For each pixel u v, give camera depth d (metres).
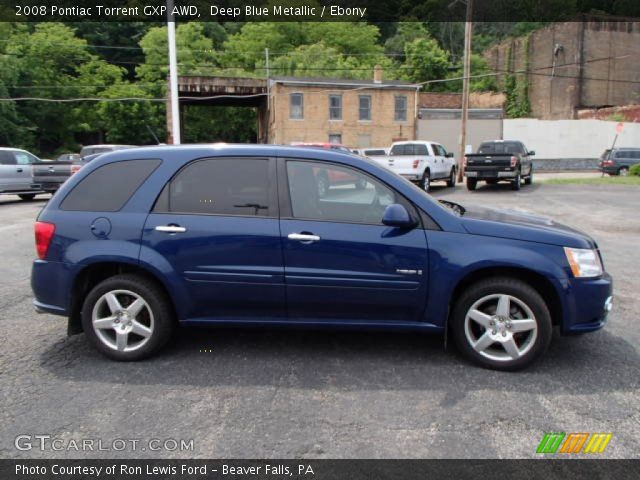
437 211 3.85
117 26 57.06
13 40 49.78
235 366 3.90
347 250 3.77
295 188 3.92
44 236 3.97
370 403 3.31
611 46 47.78
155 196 3.94
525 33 59.59
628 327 4.79
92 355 4.15
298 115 33.91
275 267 3.82
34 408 3.27
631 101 48.88
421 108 36.66
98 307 3.97
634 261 7.63
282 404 3.30
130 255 3.85
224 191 3.94
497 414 3.17
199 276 3.86
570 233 3.87
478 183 23.38
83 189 4.05
